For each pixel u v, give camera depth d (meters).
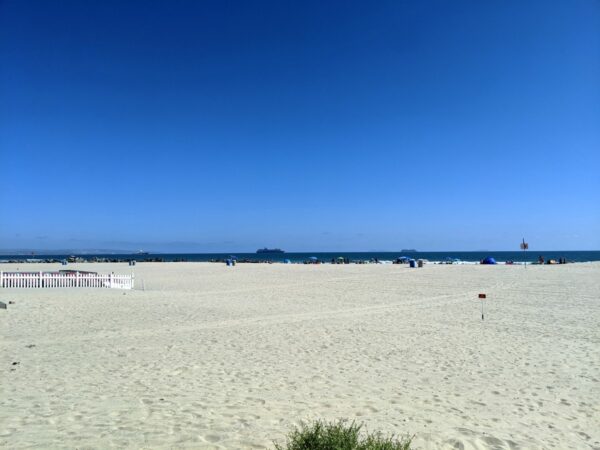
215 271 49.19
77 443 5.15
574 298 21.62
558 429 6.11
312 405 6.84
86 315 15.83
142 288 28.17
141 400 6.91
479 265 54.09
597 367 9.44
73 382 7.92
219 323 14.74
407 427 5.99
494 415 6.61
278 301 21.20
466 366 9.49
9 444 5.09
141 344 11.38
